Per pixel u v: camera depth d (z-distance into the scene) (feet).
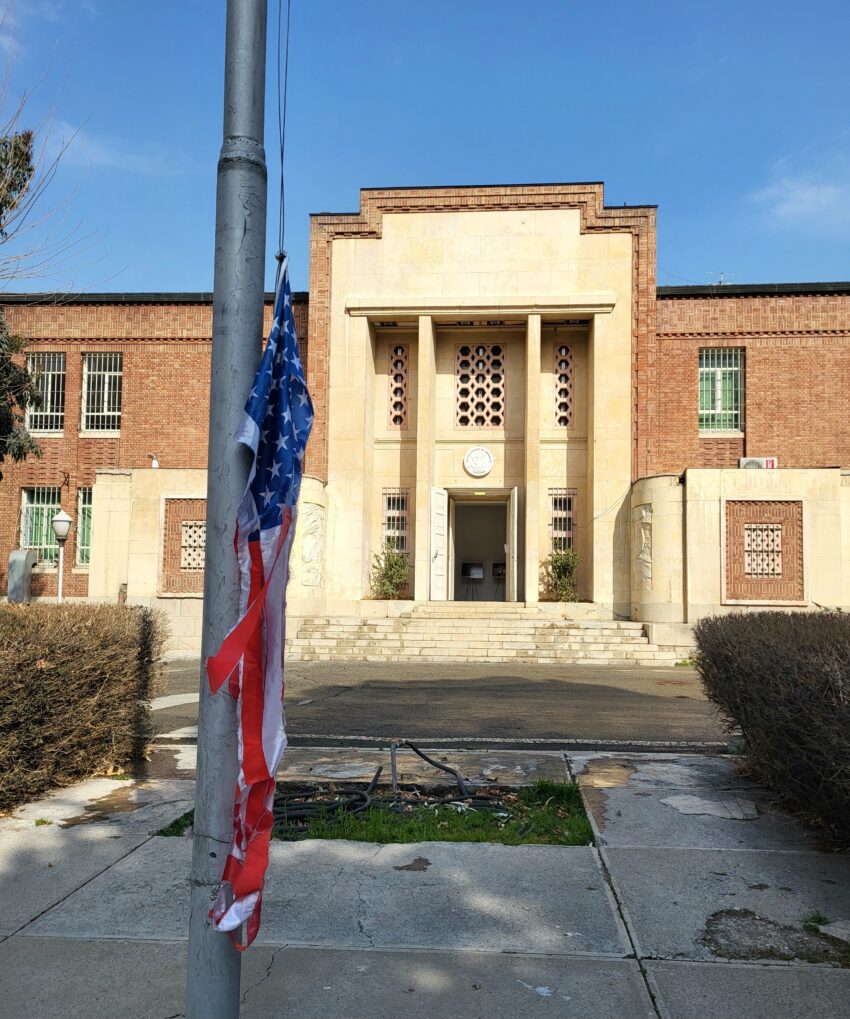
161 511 75.66
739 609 70.59
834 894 15.90
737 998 12.11
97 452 90.99
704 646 26.04
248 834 9.64
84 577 90.27
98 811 21.20
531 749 30.30
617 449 82.79
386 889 16.03
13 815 20.85
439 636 71.72
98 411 92.12
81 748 24.30
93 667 23.68
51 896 15.72
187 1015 9.52
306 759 27.78
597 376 83.56
